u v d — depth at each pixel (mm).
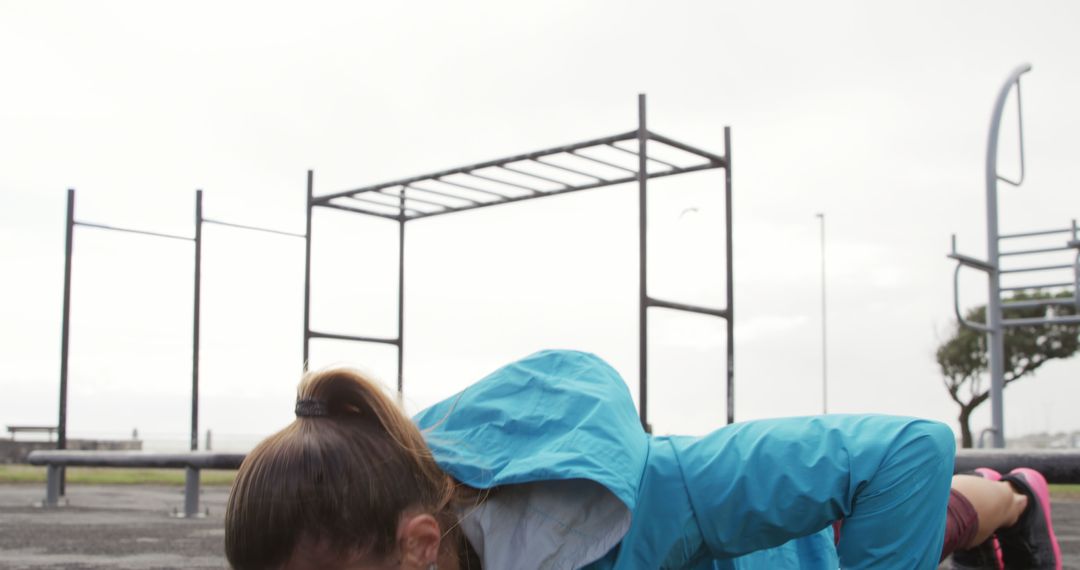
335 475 928
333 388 998
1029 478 2176
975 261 8156
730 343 6227
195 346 8102
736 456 1296
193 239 8102
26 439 18094
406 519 966
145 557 4066
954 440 1380
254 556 935
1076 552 4109
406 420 1027
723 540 1298
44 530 5410
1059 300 8141
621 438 1213
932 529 1326
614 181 6715
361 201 7816
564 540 1176
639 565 1269
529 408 1272
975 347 22188
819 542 1643
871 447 1293
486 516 1190
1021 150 8781
